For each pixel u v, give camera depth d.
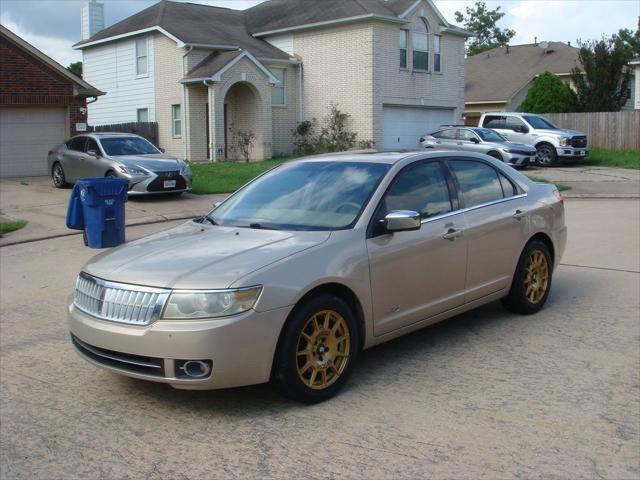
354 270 5.02
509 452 4.07
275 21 31.80
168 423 4.57
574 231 12.16
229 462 4.02
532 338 6.22
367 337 5.21
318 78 30.23
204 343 4.32
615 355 5.73
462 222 6.01
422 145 26.69
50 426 4.57
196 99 28.45
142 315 4.48
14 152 22.70
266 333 4.48
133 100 31.34
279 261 4.67
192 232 5.56
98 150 17.66
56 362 5.86
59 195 17.97
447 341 6.19
